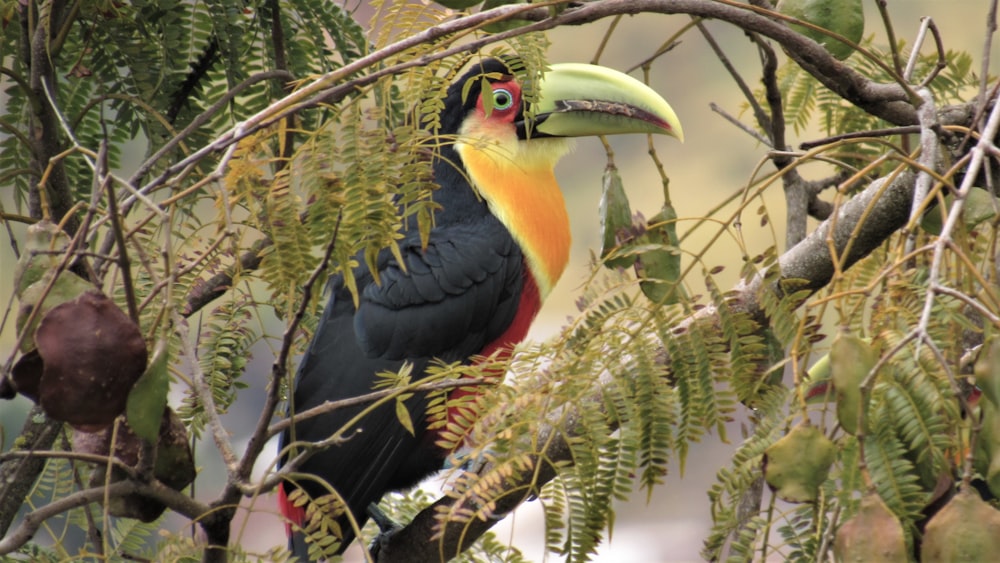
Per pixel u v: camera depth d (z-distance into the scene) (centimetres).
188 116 638
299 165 397
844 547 307
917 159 418
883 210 485
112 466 384
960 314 335
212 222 424
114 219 332
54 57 575
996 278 344
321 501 400
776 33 441
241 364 559
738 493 356
